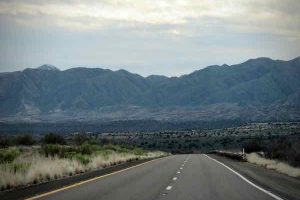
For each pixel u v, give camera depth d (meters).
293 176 32.12
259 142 80.12
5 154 36.28
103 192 20.36
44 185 22.88
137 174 31.72
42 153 42.97
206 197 18.94
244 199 18.36
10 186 21.61
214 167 40.47
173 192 20.69
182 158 63.34
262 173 33.47
